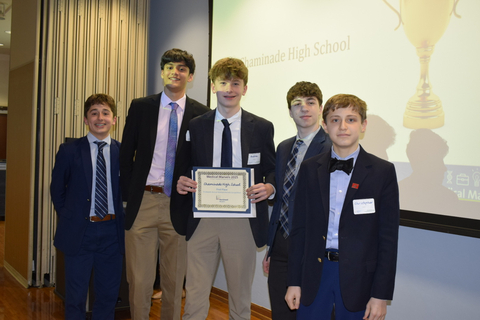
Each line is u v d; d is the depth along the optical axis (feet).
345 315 5.04
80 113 13.15
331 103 5.28
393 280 4.82
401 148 7.47
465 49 6.64
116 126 13.98
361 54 8.11
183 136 7.11
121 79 14.07
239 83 6.57
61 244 7.91
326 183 5.19
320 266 5.09
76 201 8.01
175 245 7.16
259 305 10.37
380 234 4.95
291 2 9.61
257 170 6.68
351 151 5.25
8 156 13.98
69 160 8.07
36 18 12.34
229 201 6.34
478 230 6.43
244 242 6.51
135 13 14.49
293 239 5.42
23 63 13.04
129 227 7.07
